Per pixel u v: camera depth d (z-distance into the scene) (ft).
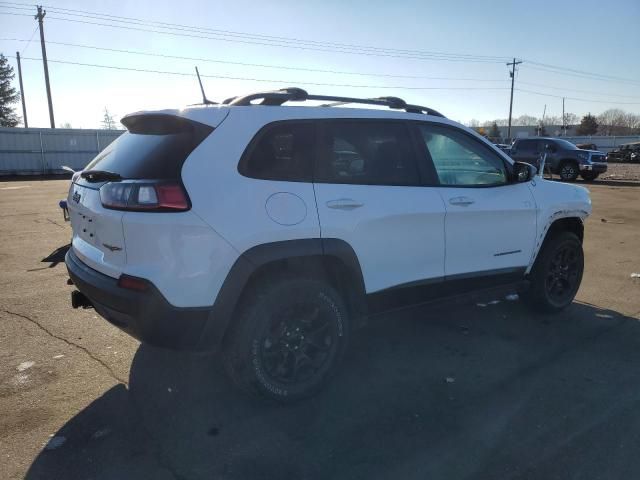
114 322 10.09
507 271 14.40
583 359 13.00
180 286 9.23
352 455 9.04
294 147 10.61
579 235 16.90
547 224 15.15
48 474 8.46
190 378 11.84
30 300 17.08
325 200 10.63
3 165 87.86
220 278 9.45
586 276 21.13
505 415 10.33
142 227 9.11
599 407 10.64
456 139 13.47
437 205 12.41
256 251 9.72
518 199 14.38
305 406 10.69
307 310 10.69
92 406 10.57
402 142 12.32
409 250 12.05
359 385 11.60
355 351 13.48
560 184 16.20
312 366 10.87
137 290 9.22
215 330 9.59
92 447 9.20
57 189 58.95
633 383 11.71
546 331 14.93
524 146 76.33
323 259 10.80
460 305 17.20
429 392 11.28
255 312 9.93
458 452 9.12
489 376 12.06
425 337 14.44
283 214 10.03
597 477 8.43
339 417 10.27
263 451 9.15
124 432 9.68
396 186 11.89
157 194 9.09
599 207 45.01
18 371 12.01
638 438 9.53
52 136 91.66
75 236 11.80
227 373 10.34
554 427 9.89
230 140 9.86
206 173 9.47
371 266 11.43
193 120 9.90
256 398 10.39
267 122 10.35
